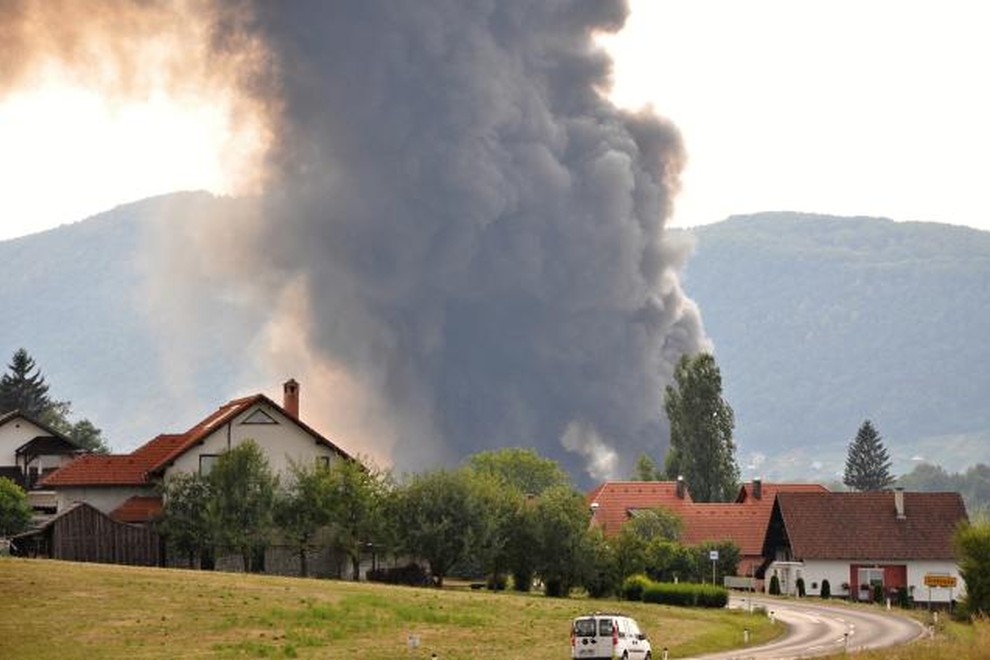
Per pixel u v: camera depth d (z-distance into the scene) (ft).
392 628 287.48
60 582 307.37
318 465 441.68
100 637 253.03
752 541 565.12
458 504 429.38
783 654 274.16
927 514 509.35
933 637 308.60
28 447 592.60
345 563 436.35
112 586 307.37
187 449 448.24
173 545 429.38
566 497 441.68
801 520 509.76
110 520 427.33
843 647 289.53
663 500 600.39
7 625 259.80
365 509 428.97
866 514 510.58
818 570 498.28
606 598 430.20
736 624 342.64
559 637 285.84
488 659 249.14
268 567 431.43
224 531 422.41
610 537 456.45
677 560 456.04
